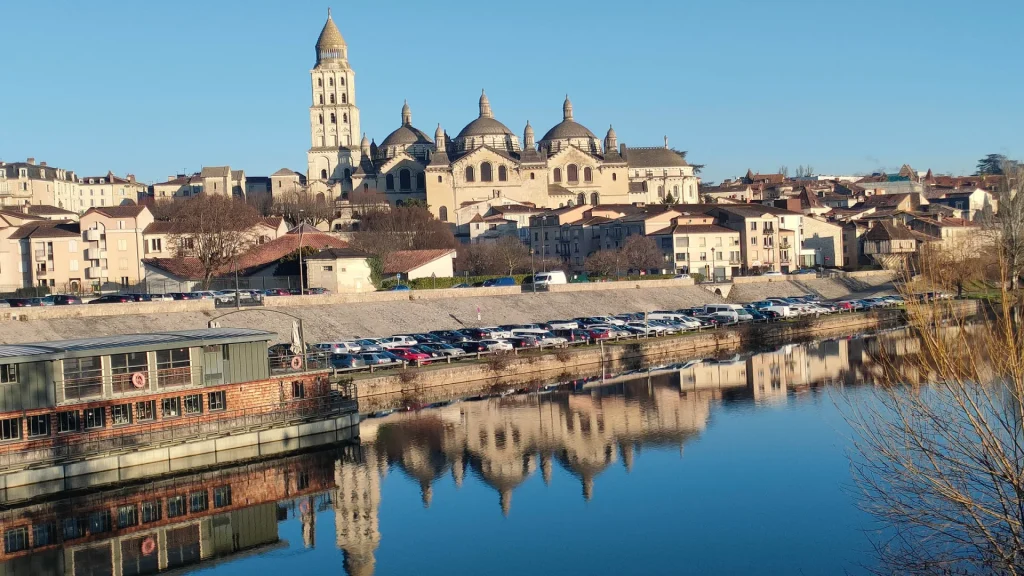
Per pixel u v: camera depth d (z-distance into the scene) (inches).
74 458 2901.1
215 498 2915.8
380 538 2613.2
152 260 7155.5
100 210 7662.4
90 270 7618.1
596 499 2888.8
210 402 3230.8
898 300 7480.3
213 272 6845.5
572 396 4320.9
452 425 3772.1
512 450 3415.4
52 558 2495.1
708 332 5792.3
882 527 2421.3
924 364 1787.6
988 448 1569.9
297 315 5319.9
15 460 2800.2
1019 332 1665.8
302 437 3363.7
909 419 2198.6
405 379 4306.1
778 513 2687.0
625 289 7288.4
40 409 2888.8
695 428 3651.6
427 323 5757.9
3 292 7116.1
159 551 2539.4
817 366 4891.7
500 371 4690.0
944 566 1932.8
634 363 5251.0
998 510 1697.8
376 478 3105.3
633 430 3661.4
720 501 2817.4
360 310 5625.0
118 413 3051.2
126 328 4771.2
